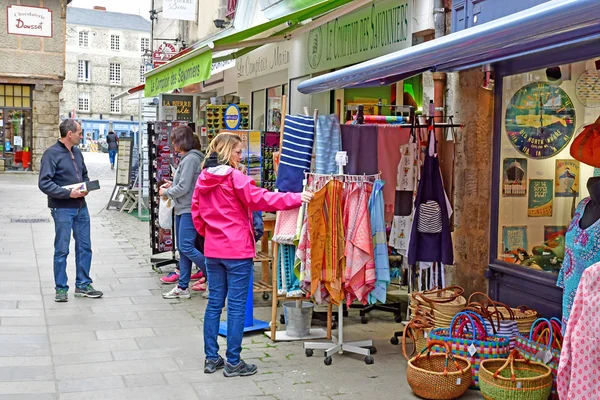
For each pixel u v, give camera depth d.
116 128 65.81
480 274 5.82
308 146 5.38
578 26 3.22
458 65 5.38
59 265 6.77
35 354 5.16
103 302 6.86
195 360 5.14
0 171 26.69
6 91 26.66
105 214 14.51
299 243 5.17
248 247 4.76
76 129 6.69
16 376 4.67
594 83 4.80
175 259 8.51
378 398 4.43
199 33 15.84
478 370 4.52
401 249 5.84
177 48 18.08
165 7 13.17
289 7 9.58
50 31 26.17
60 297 6.80
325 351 5.19
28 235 11.13
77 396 4.35
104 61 70.25
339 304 5.25
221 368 4.94
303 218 5.19
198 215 4.86
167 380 4.70
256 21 11.91
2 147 26.78
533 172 5.34
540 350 4.37
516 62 5.43
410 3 6.96
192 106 13.84
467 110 5.84
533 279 5.19
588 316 2.83
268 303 7.12
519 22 3.27
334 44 8.90
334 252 5.13
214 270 4.83
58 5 26.64
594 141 4.63
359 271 5.12
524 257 5.40
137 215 14.42
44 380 4.62
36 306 6.59
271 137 8.34
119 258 9.34
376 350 5.48
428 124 5.65
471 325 4.77
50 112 27.08
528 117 5.36
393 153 5.72
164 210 7.94
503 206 5.62
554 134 5.17
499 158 5.64
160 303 6.88
